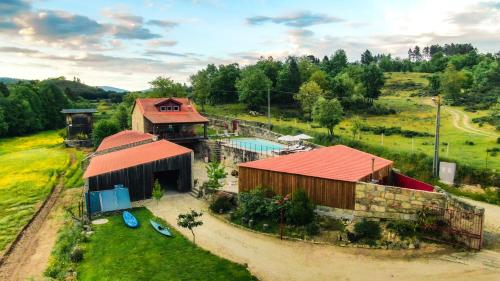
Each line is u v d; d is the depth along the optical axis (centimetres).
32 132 12281
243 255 2859
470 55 17000
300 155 4069
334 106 6294
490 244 2736
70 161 7269
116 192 4072
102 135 8200
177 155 4506
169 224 3525
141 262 2781
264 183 3644
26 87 12675
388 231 2891
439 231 2777
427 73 16062
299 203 3216
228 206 3738
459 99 10125
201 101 10775
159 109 6806
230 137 7200
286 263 2703
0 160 7406
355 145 5747
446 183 4344
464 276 2342
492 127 7025
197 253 2888
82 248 3084
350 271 2531
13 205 4688
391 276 2419
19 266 3100
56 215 4309
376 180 3416
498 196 3931
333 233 3038
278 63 12538
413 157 4909
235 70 11725
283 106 10288
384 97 11488
